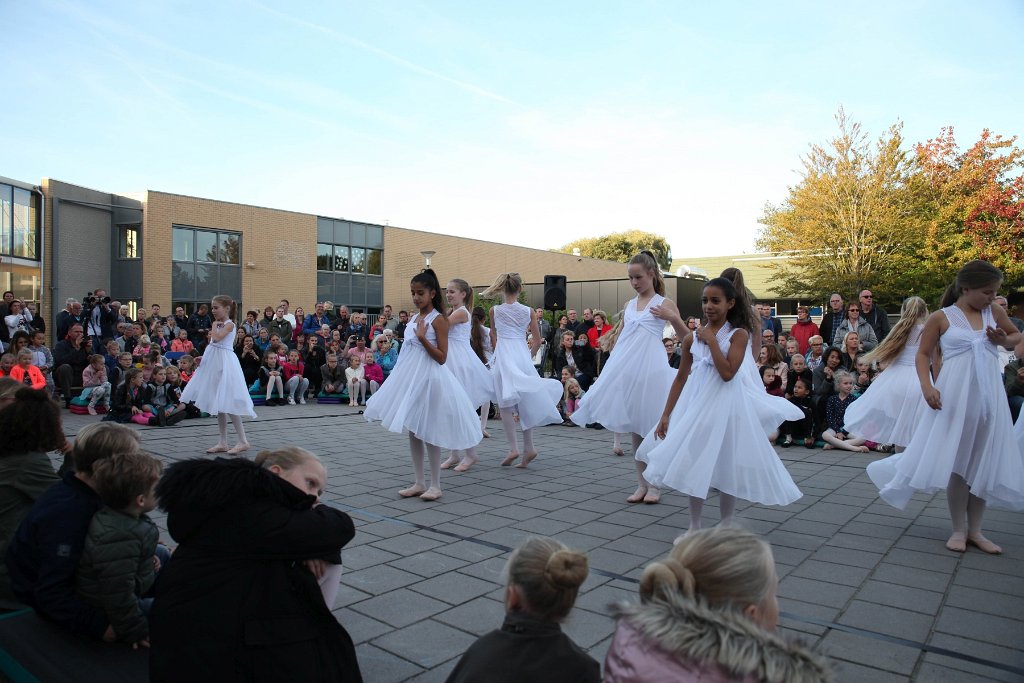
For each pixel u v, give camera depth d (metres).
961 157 25.69
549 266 34.94
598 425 9.95
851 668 2.69
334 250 26.59
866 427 5.91
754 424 3.99
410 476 6.23
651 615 1.49
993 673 2.64
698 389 4.09
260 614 1.96
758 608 1.58
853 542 4.35
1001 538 4.46
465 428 5.29
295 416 10.62
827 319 10.15
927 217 25.83
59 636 2.44
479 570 3.76
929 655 2.79
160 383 9.83
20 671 2.27
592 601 3.33
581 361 10.84
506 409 6.68
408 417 5.12
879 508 5.22
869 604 3.33
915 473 4.12
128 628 2.38
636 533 4.45
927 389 4.08
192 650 1.92
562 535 4.40
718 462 3.94
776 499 3.90
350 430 9.08
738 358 3.85
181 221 22.38
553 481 6.04
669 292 21.05
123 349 12.48
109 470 2.35
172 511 2.02
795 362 8.43
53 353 12.02
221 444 7.25
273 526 2.00
